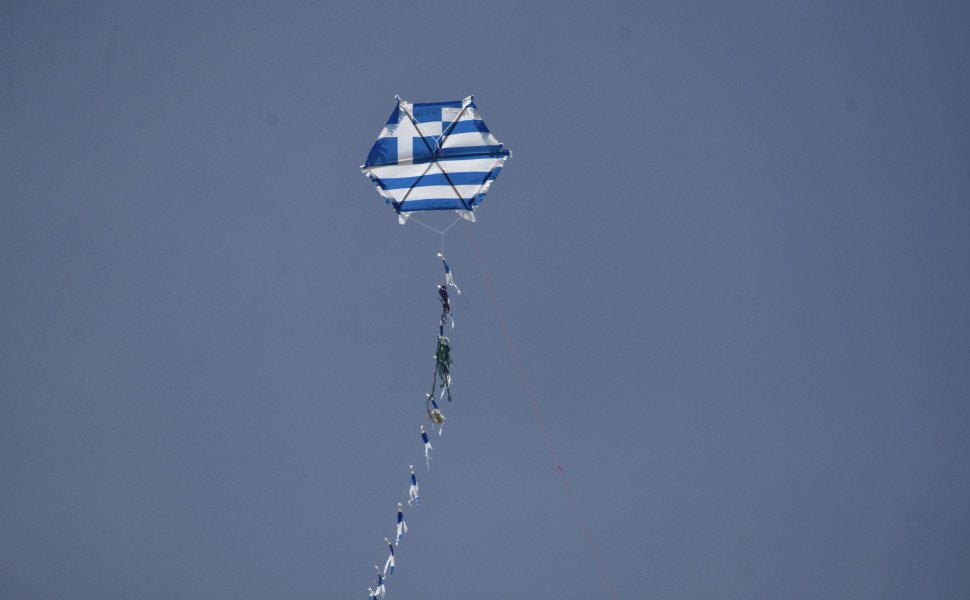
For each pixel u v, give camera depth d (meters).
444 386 11.09
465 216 10.98
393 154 10.33
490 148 10.20
